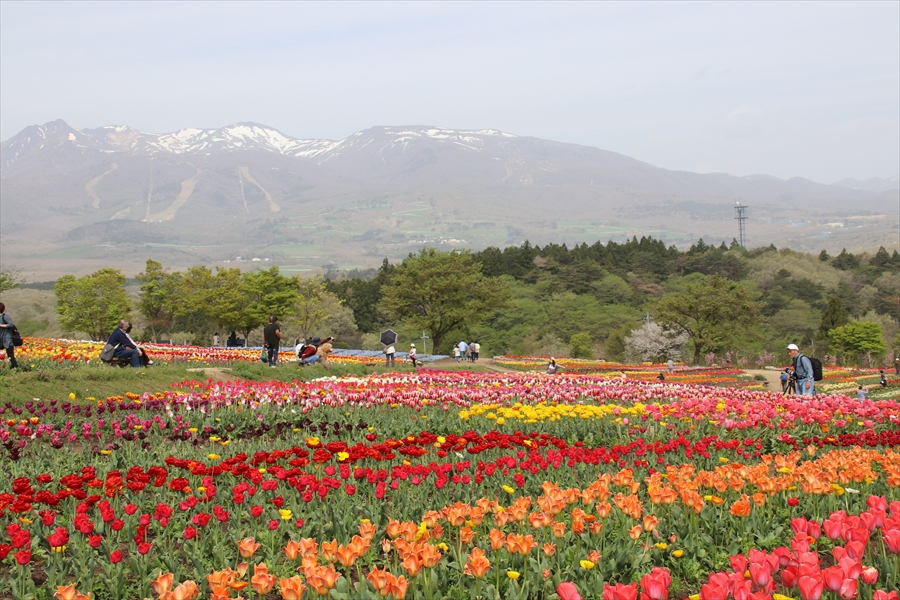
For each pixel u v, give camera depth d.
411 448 9.80
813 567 5.57
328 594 5.89
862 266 131.00
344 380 21.86
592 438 13.16
